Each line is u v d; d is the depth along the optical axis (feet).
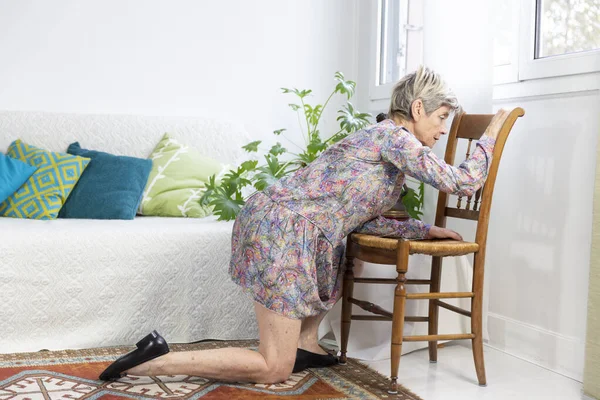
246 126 13.74
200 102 13.42
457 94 9.88
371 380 8.39
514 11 10.03
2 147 11.80
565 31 9.34
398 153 7.73
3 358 8.68
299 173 8.22
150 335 7.68
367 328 9.73
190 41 13.28
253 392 7.68
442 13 10.05
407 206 10.80
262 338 7.93
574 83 8.88
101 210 11.30
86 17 12.62
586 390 7.98
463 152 9.87
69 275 9.25
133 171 11.79
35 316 9.14
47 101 12.48
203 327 9.96
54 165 11.42
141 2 12.93
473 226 10.00
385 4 13.69
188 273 9.84
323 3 14.11
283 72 13.93
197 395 7.49
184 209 11.89
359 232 8.73
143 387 7.68
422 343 9.91
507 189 10.11
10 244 8.98
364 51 14.15
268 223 7.91
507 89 10.11
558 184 9.18
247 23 13.62
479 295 8.25
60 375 8.03
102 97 12.80
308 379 8.30
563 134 9.11
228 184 11.24
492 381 8.56
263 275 7.84
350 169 7.92
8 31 12.23
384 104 13.47
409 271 9.93
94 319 9.41
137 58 12.97
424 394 7.95
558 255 9.16
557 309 9.17
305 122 14.14
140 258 9.57
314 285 7.89
